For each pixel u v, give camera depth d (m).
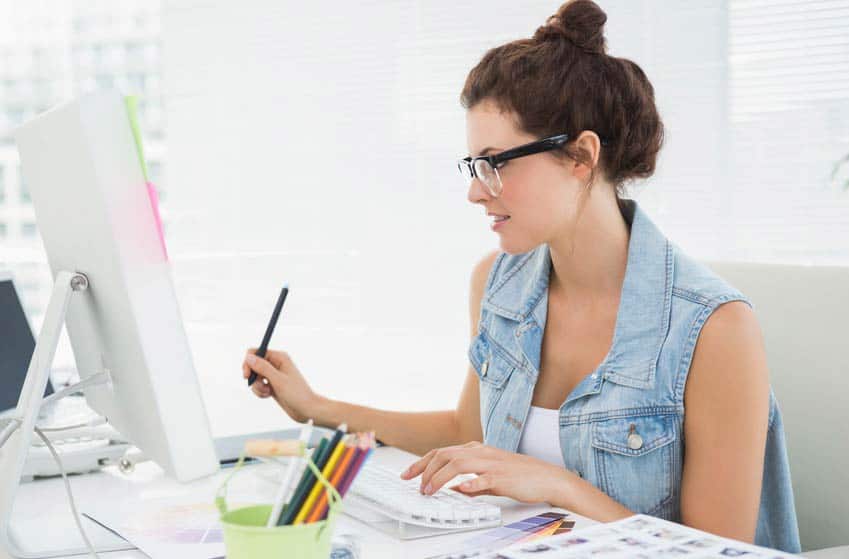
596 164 1.19
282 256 3.05
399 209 2.94
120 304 0.93
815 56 2.47
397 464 1.31
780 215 2.54
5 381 1.45
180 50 3.11
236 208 3.09
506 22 2.79
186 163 3.13
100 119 0.89
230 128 3.08
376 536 0.96
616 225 1.25
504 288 1.40
